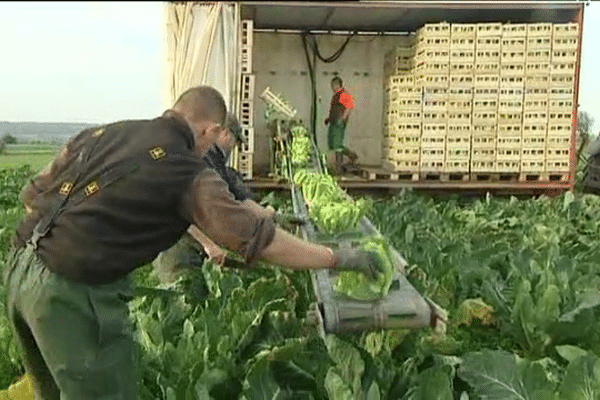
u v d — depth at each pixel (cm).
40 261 282
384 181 1365
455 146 1338
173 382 383
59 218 282
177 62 1281
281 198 1331
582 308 512
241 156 1318
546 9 1330
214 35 1277
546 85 1320
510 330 547
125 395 294
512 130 1332
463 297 631
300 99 1609
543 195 1334
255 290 535
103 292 286
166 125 298
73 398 283
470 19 1477
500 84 1322
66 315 279
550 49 1312
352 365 340
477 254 721
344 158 1612
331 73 1612
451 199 1334
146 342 442
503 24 1438
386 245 409
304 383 368
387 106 1523
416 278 573
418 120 1334
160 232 288
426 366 396
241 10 1381
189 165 286
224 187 289
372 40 1612
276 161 1394
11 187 1460
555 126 1330
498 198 1397
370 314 378
